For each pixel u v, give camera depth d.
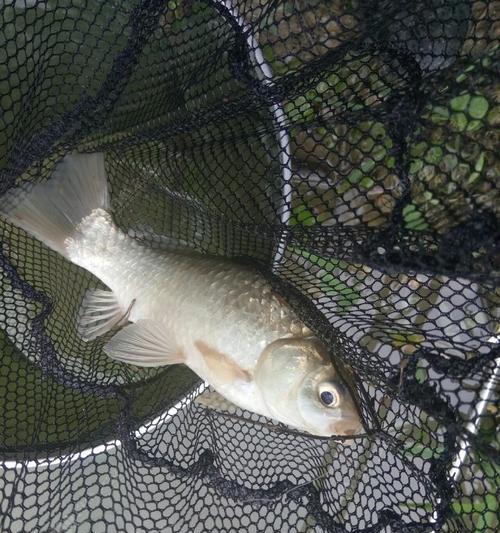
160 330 0.28
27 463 0.26
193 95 0.29
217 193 0.28
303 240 0.25
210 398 0.31
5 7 0.28
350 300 0.27
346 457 0.28
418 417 0.26
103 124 0.29
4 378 0.30
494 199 0.24
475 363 0.22
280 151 0.27
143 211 0.30
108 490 0.30
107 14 0.30
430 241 0.22
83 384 0.29
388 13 0.24
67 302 0.31
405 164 0.24
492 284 0.21
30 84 0.30
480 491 0.29
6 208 0.29
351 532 0.25
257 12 0.31
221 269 0.27
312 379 0.25
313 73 0.26
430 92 0.23
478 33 0.26
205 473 0.27
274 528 0.29
